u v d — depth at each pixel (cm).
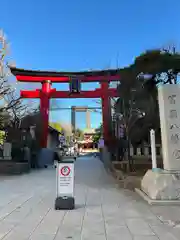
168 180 745
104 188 1029
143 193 843
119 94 1566
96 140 6762
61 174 666
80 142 7456
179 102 830
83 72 2794
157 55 1175
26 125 2578
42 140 2875
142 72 1280
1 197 830
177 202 708
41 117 2897
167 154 809
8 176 1521
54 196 847
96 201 760
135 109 1434
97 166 2373
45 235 457
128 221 543
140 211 632
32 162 2180
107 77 2777
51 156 2939
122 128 1975
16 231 480
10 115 2538
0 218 573
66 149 4894
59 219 560
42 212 624
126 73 1377
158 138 1542
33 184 1155
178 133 815
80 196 848
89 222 537
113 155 2212
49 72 2859
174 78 1249
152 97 1337
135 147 1883
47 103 2972
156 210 642
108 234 461
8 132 2309
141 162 1702
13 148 2069
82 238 441
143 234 459
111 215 593
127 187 1048
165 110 829
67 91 2994
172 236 448
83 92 2980
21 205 707
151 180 788
